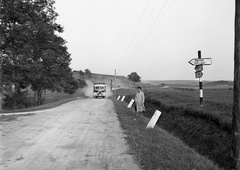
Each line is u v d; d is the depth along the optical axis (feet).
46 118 41.91
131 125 33.88
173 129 36.58
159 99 59.57
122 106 74.54
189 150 21.15
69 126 33.47
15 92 107.76
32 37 100.94
